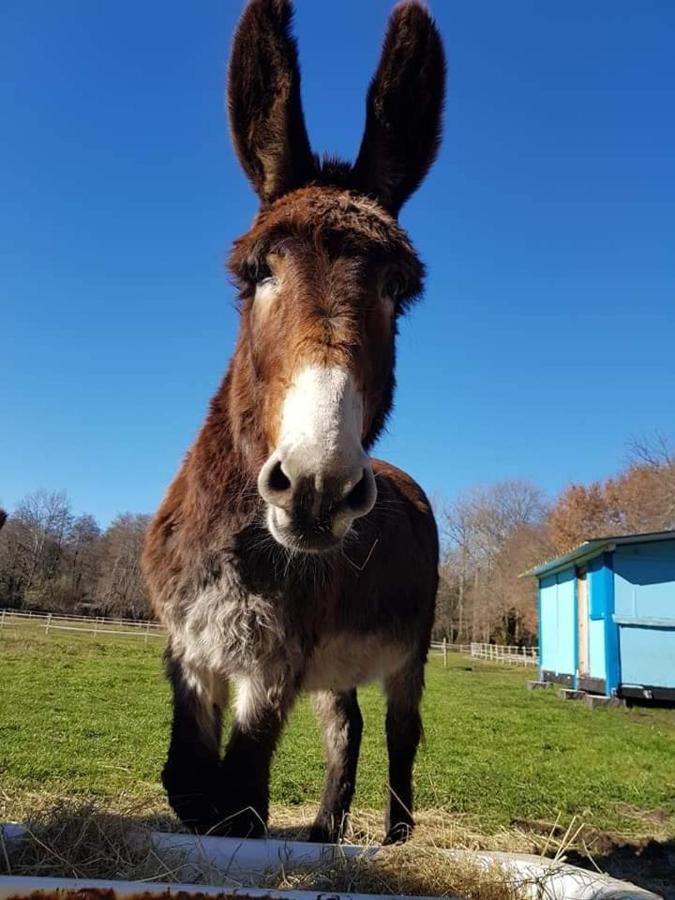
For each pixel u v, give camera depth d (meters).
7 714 3.74
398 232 1.04
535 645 20.00
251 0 1.14
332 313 0.90
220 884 0.89
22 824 1.04
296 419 0.81
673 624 5.80
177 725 1.14
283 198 1.08
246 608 1.08
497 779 2.71
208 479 1.13
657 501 16.00
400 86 1.21
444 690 6.79
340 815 1.65
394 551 1.58
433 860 1.00
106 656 8.19
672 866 1.74
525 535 21.16
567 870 0.97
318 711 1.79
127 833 1.02
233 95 1.17
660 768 3.10
